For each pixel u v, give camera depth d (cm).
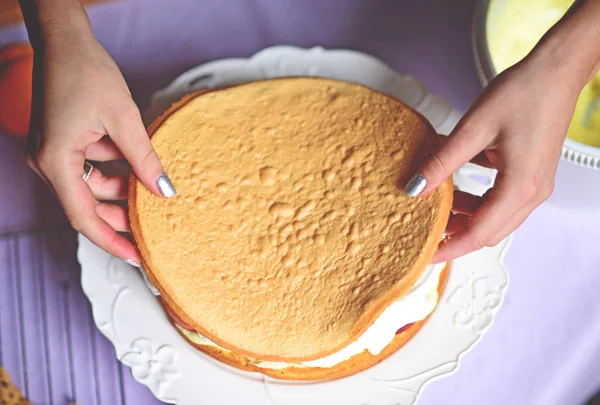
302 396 53
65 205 51
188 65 69
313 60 65
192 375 54
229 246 51
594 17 48
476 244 51
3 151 65
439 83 68
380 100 55
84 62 50
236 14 71
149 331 56
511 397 57
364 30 71
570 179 62
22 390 58
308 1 72
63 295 61
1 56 62
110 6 71
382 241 50
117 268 57
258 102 56
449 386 57
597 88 61
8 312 60
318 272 50
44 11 51
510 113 48
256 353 49
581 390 58
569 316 58
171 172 53
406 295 52
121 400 58
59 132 49
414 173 52
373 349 53
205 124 55
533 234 61
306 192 52
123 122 49
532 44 63
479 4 60
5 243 62
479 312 56
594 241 61
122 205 58
